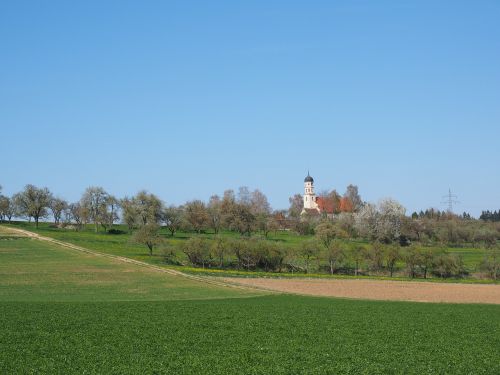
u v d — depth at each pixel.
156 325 48.06
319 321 52.19
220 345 40.62
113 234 174.75
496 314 60.47
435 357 38.19
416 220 186.25
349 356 37.94
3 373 31.88
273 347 40.25
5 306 57.50
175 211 182.00
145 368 33.56
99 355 36.53
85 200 190.50
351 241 167.00
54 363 34.31
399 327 49.84
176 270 103.19
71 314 52.94
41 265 101.56
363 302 70.50
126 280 88.25
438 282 103.38
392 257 118.12
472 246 171.50
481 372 34.47
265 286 88.69
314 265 123.25
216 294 76.44
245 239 127.81
